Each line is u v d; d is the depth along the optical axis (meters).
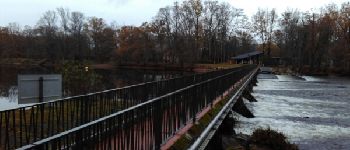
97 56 121.62
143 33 115.31
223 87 24.39
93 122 5.48
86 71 28.12
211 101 17.86
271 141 15.30
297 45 120.69
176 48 110.56
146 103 7.82
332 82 77.81
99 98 13.91
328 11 127.31
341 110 34.66
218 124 15.09
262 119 27.86
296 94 50.12
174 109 10.63
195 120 13.34
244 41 137.12
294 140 21.30
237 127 22.91
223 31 119.69
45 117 12.63
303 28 117.94
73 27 122.62
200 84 15.27
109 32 123.44
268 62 124.38
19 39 119.25
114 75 71.12
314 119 28.86
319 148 19.58
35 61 113.88
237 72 38.06
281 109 34.19
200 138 11.36
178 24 114.88
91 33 123.06
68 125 11.59
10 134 11.57
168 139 9.91
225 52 123.31
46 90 11.50
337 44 111.56
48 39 117.56
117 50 117.88
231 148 15.05
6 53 116.31
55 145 4.54
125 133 6.75
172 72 90.06
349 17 111.19
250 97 39.47
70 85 27.31
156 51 114.56
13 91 37.47
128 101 14.80
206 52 118.12
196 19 115.94
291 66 118.88
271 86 64.50
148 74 78.38
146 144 8.04
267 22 128.75
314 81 80.81
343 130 24.59
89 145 5.41
